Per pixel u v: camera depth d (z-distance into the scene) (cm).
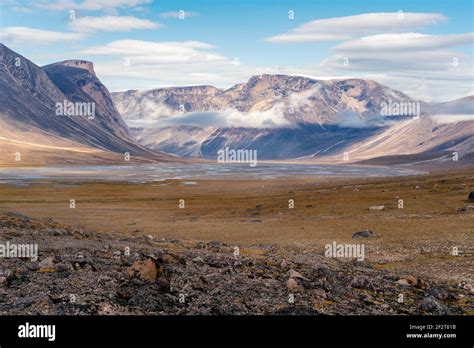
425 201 10338
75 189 19988
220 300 3055
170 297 2955
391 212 9275
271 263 4522
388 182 18775
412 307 3250
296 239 7088
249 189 19850
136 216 11525
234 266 4188
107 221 10381
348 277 4094
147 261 3216
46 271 3409
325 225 8331
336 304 3216
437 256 5322
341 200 12156
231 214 11388
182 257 4256
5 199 15550
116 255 4262
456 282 4153
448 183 14575
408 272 4628
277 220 9575
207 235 7938
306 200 13025
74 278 3238
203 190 19950
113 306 2717
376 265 5044
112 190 19988
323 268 4328
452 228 6888
